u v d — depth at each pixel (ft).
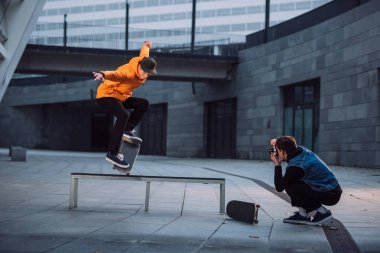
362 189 35.78
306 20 78.64
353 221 20.56
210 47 99.66
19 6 59.41
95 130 166.20
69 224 18.47
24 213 21.29
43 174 45.65
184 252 14.02
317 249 14.80
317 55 75.25
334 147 70.74
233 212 20.29
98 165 63.72
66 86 147.54
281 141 18.86
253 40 93.40
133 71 21.17
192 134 111.14
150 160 90.74
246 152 94.27
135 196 28.99
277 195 30.73
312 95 79.56
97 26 101.45
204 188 34.76
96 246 14.52
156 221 19.74
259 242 15.72
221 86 101.96
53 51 87.25
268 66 88.07
